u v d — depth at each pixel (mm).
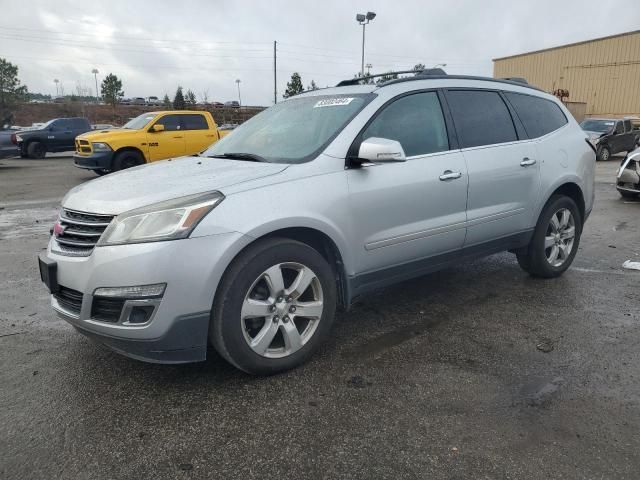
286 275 3213
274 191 3027
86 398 2924
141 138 13016
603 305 4328
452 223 3922
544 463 2348
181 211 2740
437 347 3557
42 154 21703
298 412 2770
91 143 12719
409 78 3939
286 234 3180
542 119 4844
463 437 2541
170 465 2359
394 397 2912
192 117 13953
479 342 3631
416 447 2471
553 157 4730
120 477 2283
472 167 4020
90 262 2773
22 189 12164
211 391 2984
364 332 3818
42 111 62125
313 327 3275
